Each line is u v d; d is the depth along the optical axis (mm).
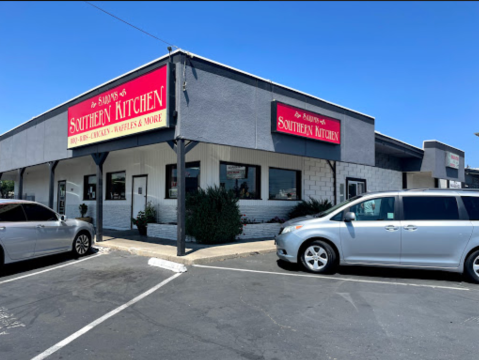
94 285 6676
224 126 9383
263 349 4004
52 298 5922
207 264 8359
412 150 18641
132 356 3863
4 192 43875
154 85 8867
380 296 5875
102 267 8172
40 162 14508
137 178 14781
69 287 6566
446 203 7039
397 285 6559
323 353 3904
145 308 5375
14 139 16891
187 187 12609
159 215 13375
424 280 6941
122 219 15430
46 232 8328
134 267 8117
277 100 10820
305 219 7754
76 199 18500
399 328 4574
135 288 6445
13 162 16875
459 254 6754
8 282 6996
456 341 4199
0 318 5027
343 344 4117
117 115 10094
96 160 11508
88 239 9625
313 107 12039
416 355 3850
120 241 11438
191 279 7012
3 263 7445
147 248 9898
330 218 7422
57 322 4859
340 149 13016
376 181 18438
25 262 8820
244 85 9938
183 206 8758
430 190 7254
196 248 9875
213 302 5613
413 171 19953
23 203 8156
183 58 8570
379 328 4570
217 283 6707
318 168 15477
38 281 7031
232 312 5164
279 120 10578
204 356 3850
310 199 14461
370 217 7281
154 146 12852
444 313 5113
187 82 8633
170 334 4426
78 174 18438
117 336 4383
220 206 11016
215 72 9250
